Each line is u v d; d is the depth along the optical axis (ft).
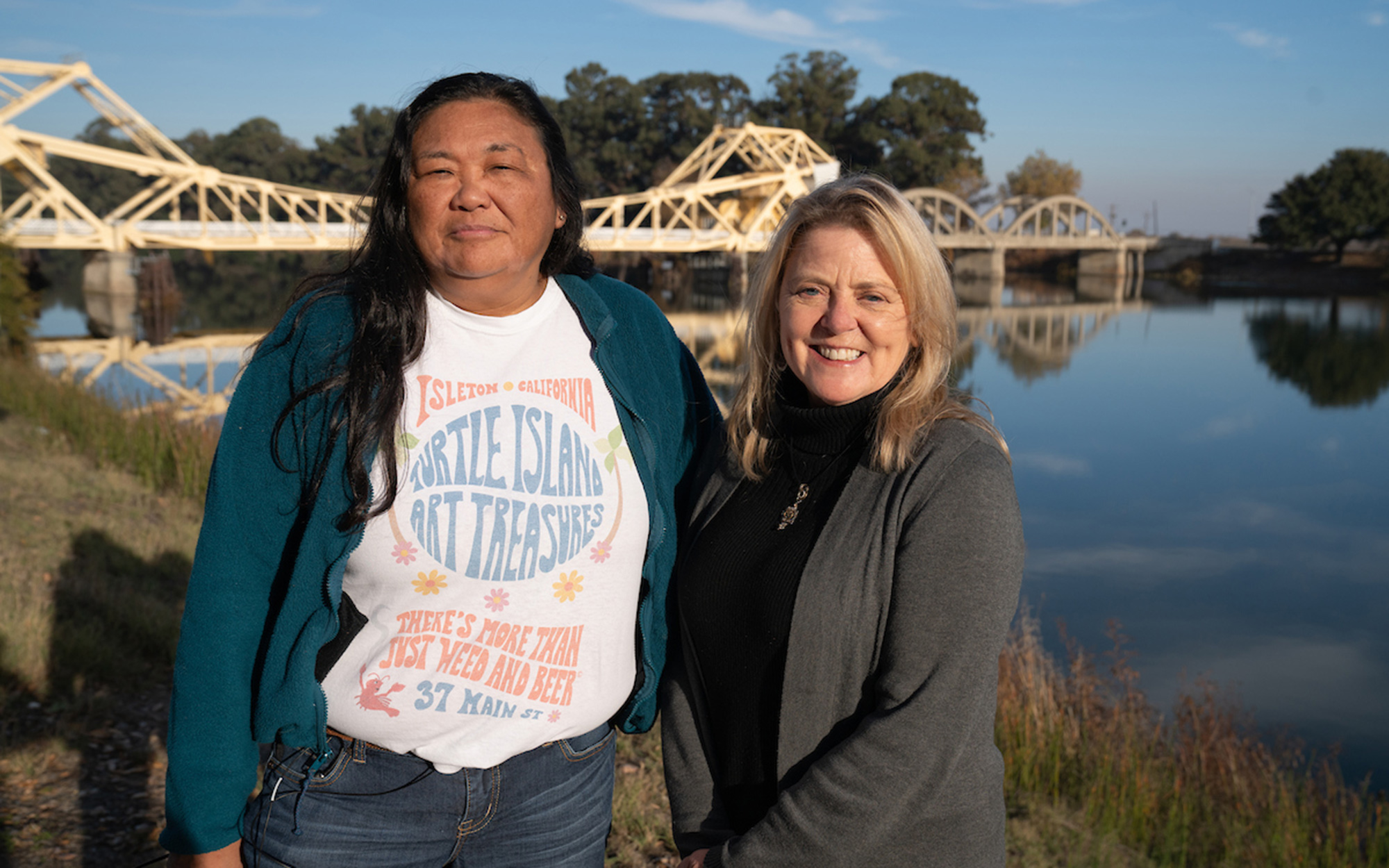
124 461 27.63
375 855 5.07
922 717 4.57
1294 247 244.01
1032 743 15.34
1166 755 15.85
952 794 4.67
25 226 120.88
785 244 5.41
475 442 4.99
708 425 6.44
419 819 5.06
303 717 4.88
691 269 236.02
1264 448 61.93
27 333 66.08
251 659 4.94
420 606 4.92
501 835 5.25
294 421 4.89
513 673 5.01
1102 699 17.89
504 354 5.20
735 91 240.94
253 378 4.95
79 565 18.03
